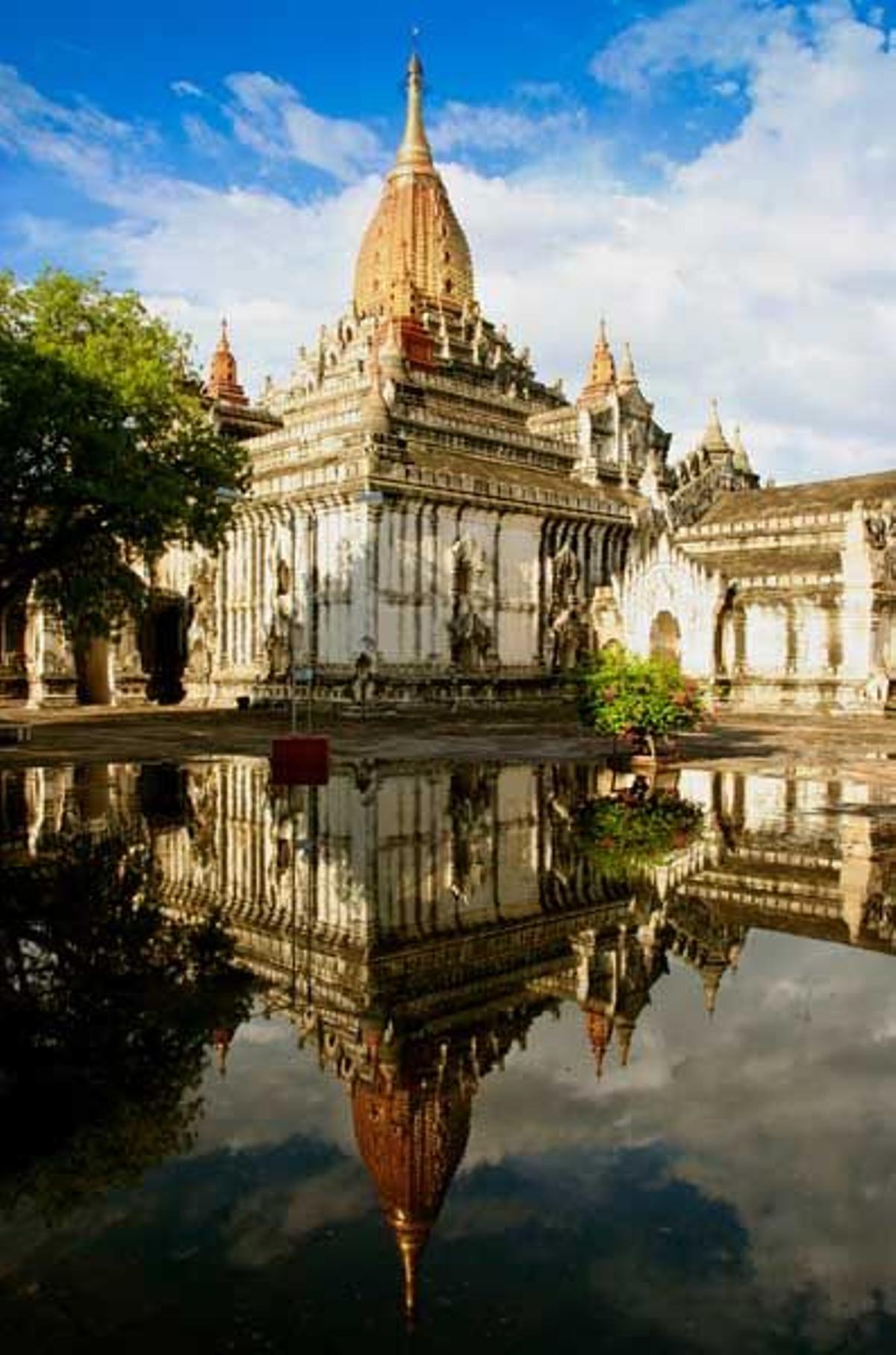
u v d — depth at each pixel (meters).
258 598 67.00
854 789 27.98
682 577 66.06
